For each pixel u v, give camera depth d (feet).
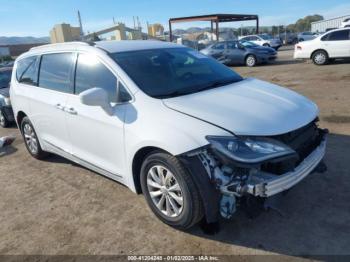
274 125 9.21
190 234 10.14
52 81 14.37
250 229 10.12
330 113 21.22
